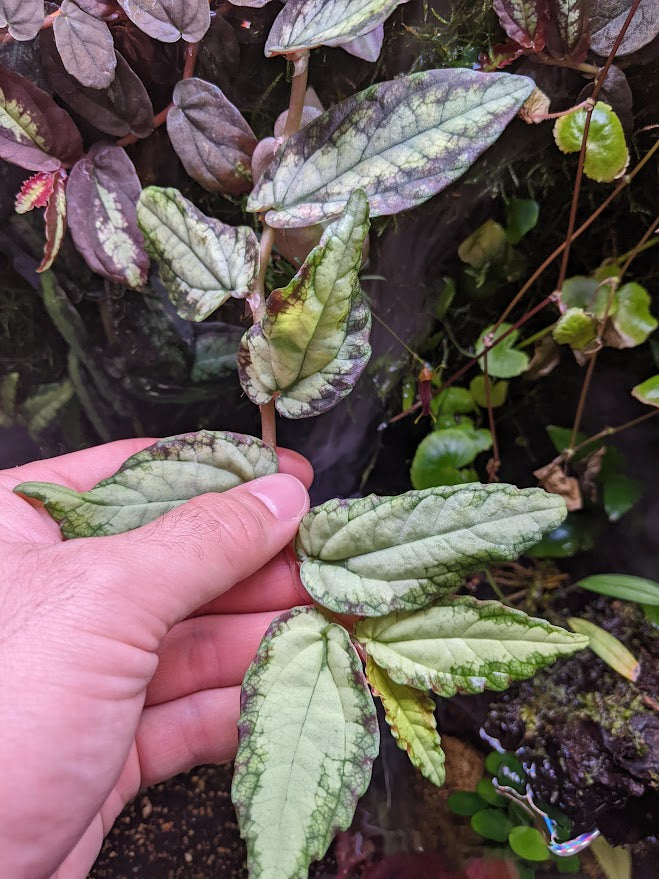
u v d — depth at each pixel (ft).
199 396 0.82
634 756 0.77
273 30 0.54
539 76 0.65
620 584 0.83
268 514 0.59
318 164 0.54
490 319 0.87
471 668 0.54
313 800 0.50
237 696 0.80
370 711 0.54
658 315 0.86
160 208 0.56
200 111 0.59
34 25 0.55
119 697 0.57
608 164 0.64
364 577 0.56
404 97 0.52
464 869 0.85
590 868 0.80
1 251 0.69
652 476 0.94
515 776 0.83
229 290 0.58
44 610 0.54
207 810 0.90
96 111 0.60
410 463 0.96
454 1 0.62
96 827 0.76
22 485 0.55
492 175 0.71
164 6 0.55
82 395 0.81
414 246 0.76
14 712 0.52
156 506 0.59
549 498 0.52
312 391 0.57
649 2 0.58
